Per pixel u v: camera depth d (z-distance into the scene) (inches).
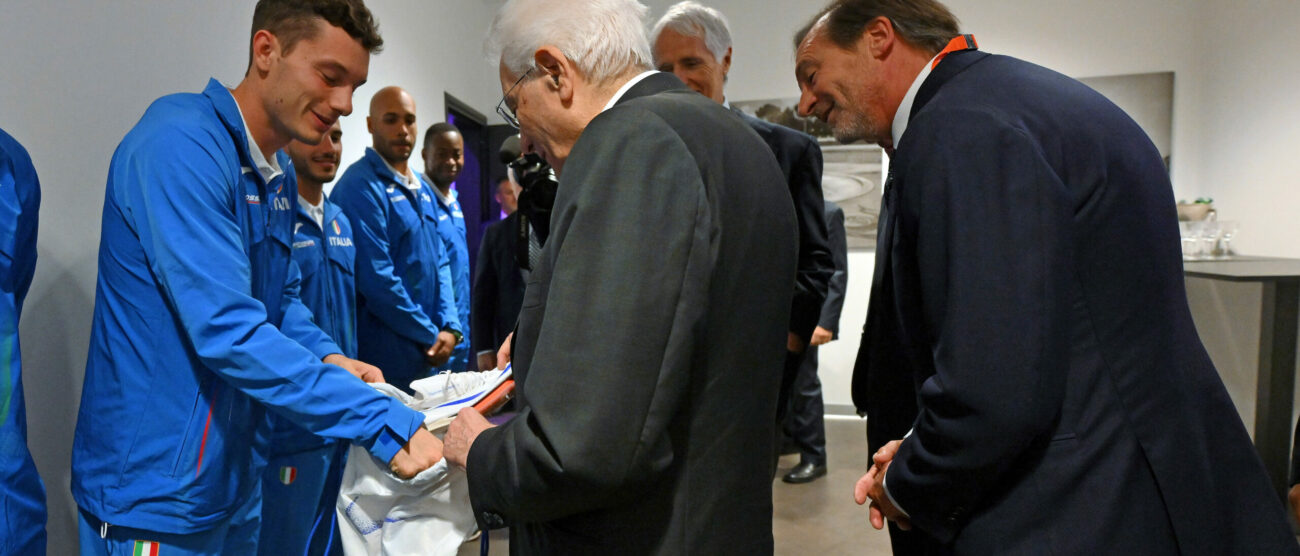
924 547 44.4
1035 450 36.6
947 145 36.1
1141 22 169.8
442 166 128.7
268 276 55.4
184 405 46.2
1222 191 155.7
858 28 43.9
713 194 31.4
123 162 45.0
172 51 78.7
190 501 46.7
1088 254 36.4
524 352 33.5
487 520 34.7
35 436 59.8
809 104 47.9
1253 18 143.0
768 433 36.8
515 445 31.2
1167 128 169.5
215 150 46.2
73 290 63.8
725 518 33.9
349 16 49.8
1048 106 37.0
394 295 98.7
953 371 34.4
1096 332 36.4
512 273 107.6
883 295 45.2
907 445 38.9
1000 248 33.9
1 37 55.6
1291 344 102.1
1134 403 36.4
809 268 71.6
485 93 203.9
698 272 30.1
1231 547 38.3
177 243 43.2
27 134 58.2
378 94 107.6
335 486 65.4
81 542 49.0
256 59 50.2
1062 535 36.0
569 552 33.5
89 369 48.2
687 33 68.9
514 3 37.0
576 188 30.6
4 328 40.2
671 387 29.5
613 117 31.4
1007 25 176.7
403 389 102.4
